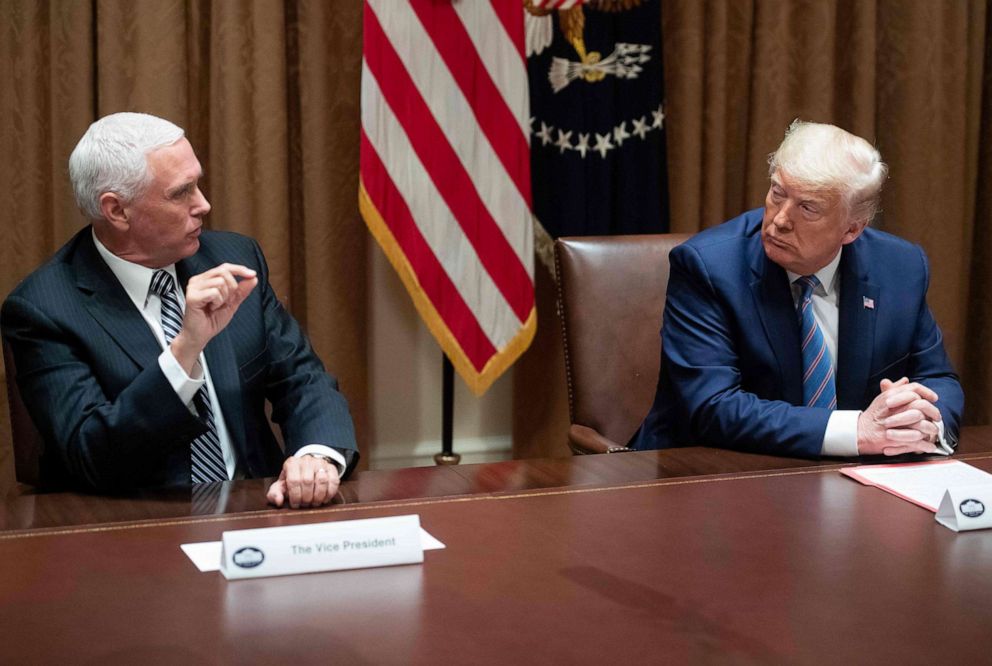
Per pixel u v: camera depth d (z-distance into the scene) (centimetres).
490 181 335
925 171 386
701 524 161
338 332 348
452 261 335
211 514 162
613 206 362
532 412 377
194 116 335
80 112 321
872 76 379
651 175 359
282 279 337
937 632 125
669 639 122
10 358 214
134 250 204
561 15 349
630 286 262
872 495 177
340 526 142
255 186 334
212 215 337
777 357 225
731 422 209
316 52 333
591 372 258
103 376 199
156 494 174
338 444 196
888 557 148
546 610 129
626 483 182
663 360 238
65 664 114
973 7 389
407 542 143
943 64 384
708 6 366
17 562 141
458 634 122
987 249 403
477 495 174
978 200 405
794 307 227
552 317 370
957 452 207
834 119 386
